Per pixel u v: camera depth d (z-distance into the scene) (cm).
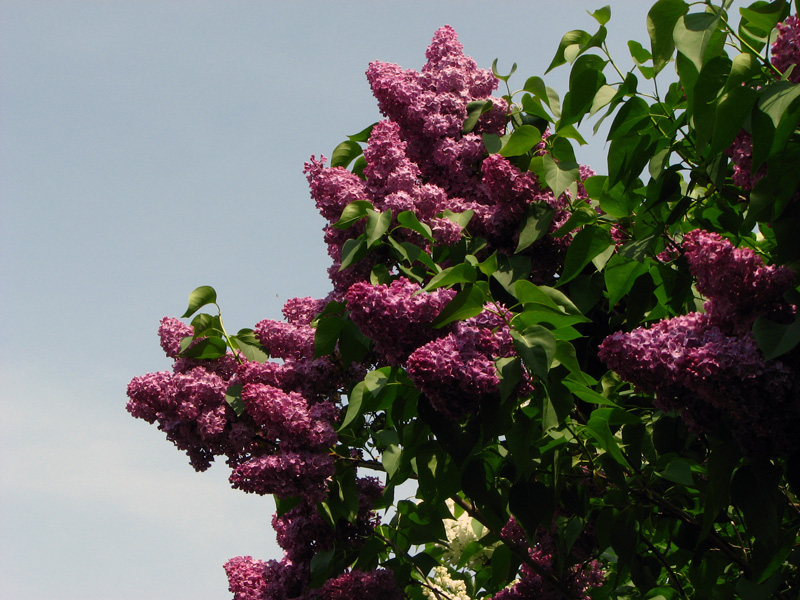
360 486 486
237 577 505
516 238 433
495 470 411
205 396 456
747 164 329
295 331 459
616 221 432
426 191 417
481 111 466
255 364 448
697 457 399
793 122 294
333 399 458
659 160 395
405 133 477
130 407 463
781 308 290
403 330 334
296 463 405
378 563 493
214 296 475
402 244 400
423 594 507
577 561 454
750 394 278
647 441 400
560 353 340
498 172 412
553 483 390
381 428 478
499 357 335
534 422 361
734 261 286
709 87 319
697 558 411
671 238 432
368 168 433
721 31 324
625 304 452
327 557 471
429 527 469
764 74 309
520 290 335
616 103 399
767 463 321
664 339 287
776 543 321
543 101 457
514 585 475
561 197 425
